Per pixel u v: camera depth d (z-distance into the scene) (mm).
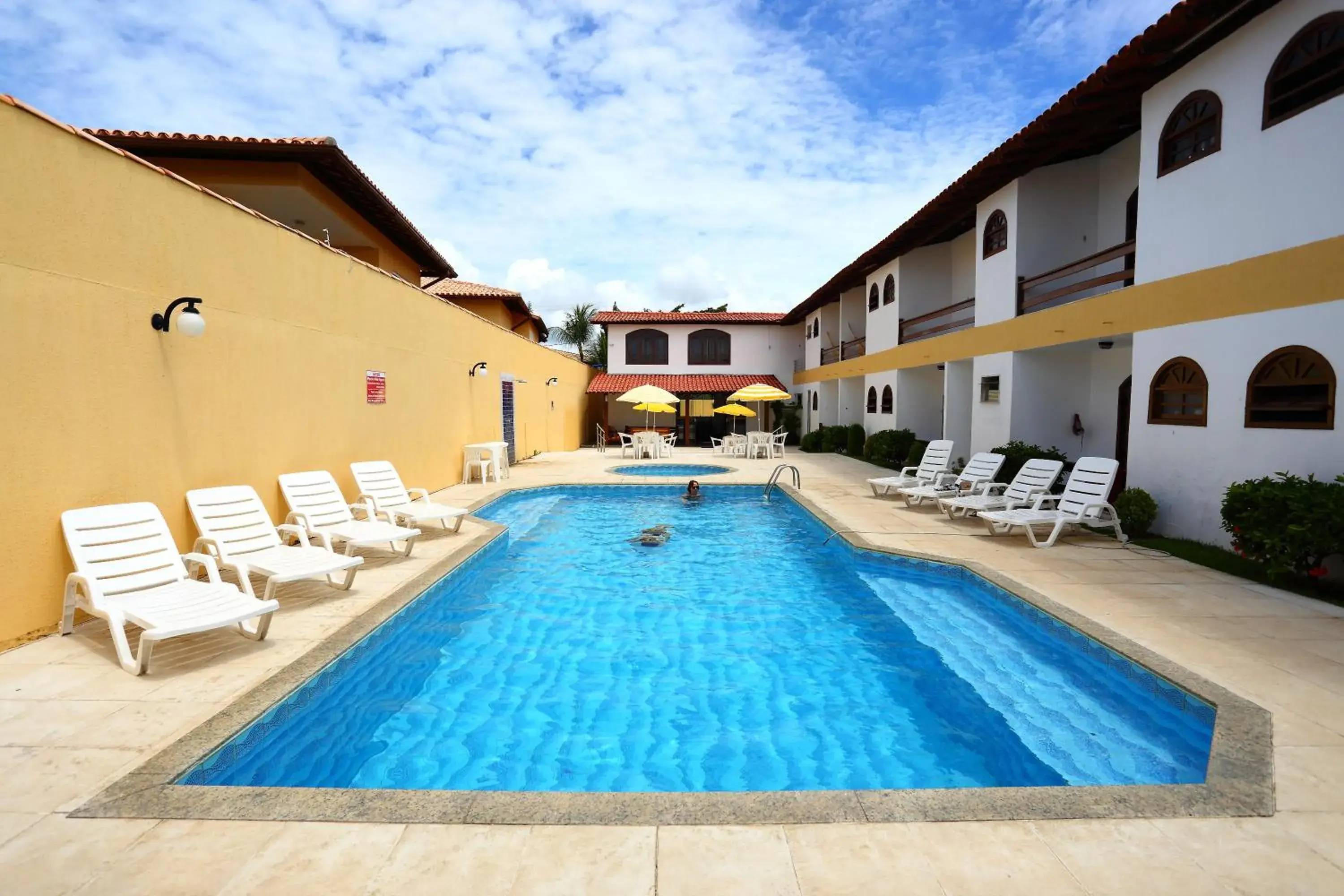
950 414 15297
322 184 12938
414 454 12172
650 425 32219
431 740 4391
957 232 17156
